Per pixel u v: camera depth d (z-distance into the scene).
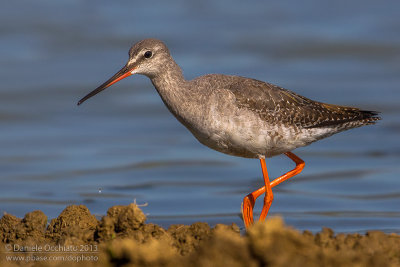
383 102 27.77
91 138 26.20
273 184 15.11
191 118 14.03
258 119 14.04
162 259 9.81
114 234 12.13
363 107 27.38
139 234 11.66
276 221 9.92
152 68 14.33
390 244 11.06
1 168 22.73
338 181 21.28
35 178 21.70
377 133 26.34
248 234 10.11
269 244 9.55
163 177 21.98
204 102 13.88
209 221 16.78
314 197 19.47
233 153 14.65
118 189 20.47
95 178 21.80
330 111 15.01
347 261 9.73
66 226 12.95
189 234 11.87
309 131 14.75
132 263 9.92
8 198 19.30
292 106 14.56
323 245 11.01
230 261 9.45
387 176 21.61
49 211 17.81
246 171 22.64
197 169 22.83
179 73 14.34
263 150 14.45
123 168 22.89
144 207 18.39
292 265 9.21
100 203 18.66
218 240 9.82
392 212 17.69
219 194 19.94
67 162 23.50
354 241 11.28
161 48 14.34
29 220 12.95
